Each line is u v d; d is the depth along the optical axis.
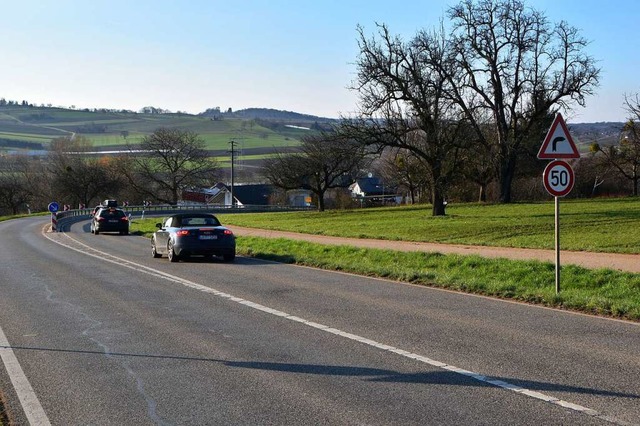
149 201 102.88
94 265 20.42
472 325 10.06
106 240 34.75
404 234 31.50
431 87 42.25
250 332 9.76
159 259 22.56
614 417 5.77
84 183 94.94
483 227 32.38
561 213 40.19
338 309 11.66
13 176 99.81
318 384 6.99
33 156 109.69
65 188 94.62
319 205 68.50
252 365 7.83
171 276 17.09
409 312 11.29
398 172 73.44
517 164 62.72
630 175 66.44
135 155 101.00
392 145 42.34
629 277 13.91
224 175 129.12
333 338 9.25
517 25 49.75
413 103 41.41
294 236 32.53
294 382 7.08
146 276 17.17
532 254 20.47
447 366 7.62
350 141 42.47
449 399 6.38
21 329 10.27
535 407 6.08
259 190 115.00
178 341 9.22
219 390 6.84
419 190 76.25
